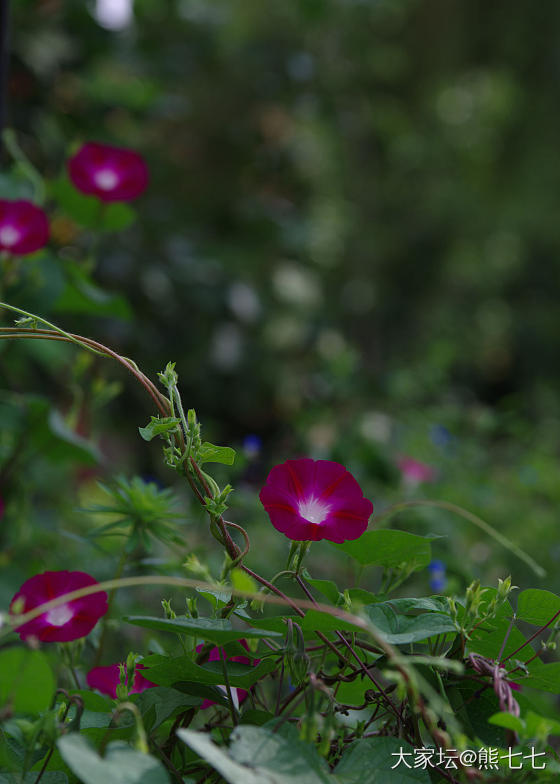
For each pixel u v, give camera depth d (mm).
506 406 4793
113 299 1561
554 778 962
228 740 1013
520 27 6312
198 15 2959
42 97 2318
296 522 1016
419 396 2906
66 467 1999
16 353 2043
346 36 3676
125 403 2723
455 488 2248
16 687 922
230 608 1013
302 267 3447
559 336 6543
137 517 1146
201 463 1013
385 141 5496
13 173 1510
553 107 6520
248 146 3250
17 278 1443
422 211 5836
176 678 1007
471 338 6020
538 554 2123
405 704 1004
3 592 1443
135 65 2625
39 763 980
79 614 1016
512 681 997
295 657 991
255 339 3094
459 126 6250
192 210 3121
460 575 1499
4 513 1620
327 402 2670
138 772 895
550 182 6520
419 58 5848
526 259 6785
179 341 2803
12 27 2246
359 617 958
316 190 3689
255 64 3156
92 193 1451
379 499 2098
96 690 1093
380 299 5324
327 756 983
